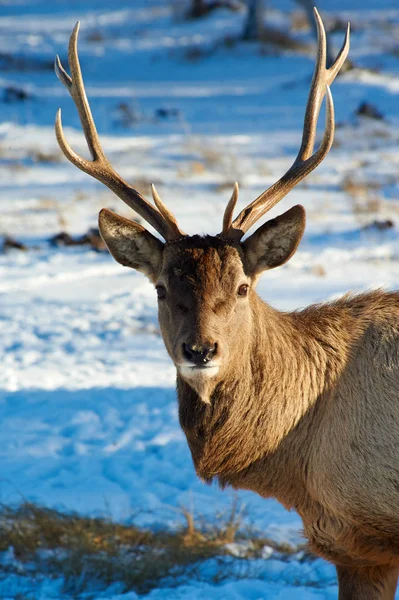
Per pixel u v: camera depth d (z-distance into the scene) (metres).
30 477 24.23
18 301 39.91
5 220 53.03
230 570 19.94
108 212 16.59
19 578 19.66
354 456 16.23
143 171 66.00
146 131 83.44
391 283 40.75
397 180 64.00
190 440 16.42
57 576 19.77
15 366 32.59
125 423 27.73
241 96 103.62
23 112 90.00
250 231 47.88
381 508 16.12
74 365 32.81
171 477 24.38
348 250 46.88
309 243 48.41
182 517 22.06
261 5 142.75
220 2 173.12
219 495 23.58
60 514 21.44
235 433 16.17
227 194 58.88
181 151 73.88
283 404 16.39
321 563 20.48
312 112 17.72
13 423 27.66
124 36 160.00
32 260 45.94
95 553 20.30
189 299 15.29
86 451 25.88
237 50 137.12
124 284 42.53
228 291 15.49
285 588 18.84
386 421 16.19
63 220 52.28
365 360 16.72
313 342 16.94
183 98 102.94
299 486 16.83
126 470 24.72
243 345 15.84
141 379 31.55
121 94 105.69
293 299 38.34
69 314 38.38
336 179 64.44
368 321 17.16
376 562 16.88
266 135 81.19
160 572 19.81
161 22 171.00
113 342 35.34
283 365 16.42
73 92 17.66
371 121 85.44
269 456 16.56
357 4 180.88
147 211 16.91
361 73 106.81
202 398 15.72
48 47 150.00
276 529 21.75
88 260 46.19
